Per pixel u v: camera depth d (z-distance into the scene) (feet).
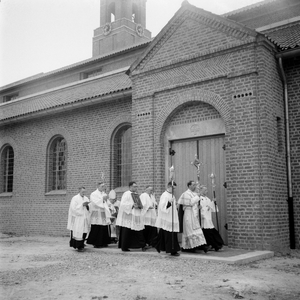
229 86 39.11
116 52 79.77
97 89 59.11
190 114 42.80
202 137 42.16
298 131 39.09
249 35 38.17
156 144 44.16
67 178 58.34
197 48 41.81
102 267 28.91
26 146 64.85
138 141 45.47
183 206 34.96
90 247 41.06
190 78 41.98
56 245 44.50
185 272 26.86
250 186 36.55
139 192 44.60
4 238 54.70
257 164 36.37
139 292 21.39
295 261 31.58
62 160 61.05
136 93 46.34
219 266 28.89
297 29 48.08
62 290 21.88
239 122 37.93
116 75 61.11
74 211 38.68
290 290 21.89
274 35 48.06
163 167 44.01
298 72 39.73
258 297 20.44
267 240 35.19
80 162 57.16
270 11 58.80
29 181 63.41
